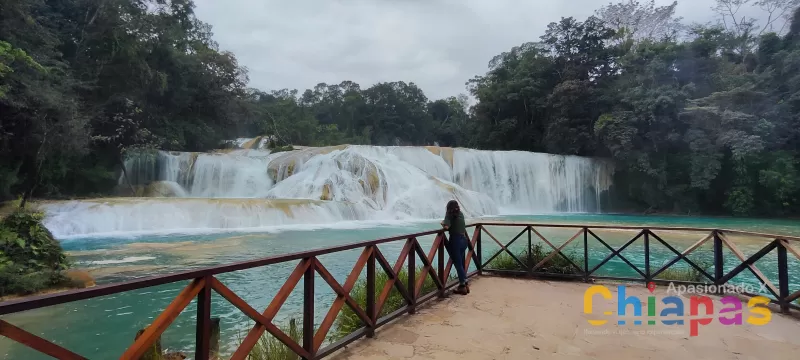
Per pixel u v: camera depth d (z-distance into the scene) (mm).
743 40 33969
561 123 38219
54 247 8414
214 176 26266
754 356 3838
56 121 18281
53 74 19141
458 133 71188
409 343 4062
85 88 22203
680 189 30531
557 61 42875
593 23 39906
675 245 13438
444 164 29875
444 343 4074
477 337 4254
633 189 33031
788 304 5090
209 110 33969
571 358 3756
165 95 29891
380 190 23844
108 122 23141
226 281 8273
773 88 29141
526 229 7352
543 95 43062
